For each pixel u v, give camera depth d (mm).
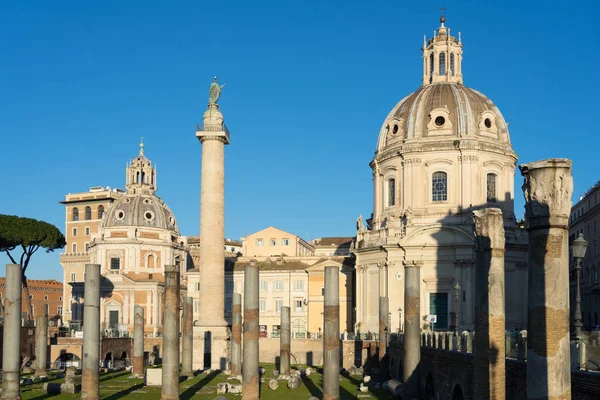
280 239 136000
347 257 115312
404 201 94688
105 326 119750
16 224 110375
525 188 22859
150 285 119625
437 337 50469
